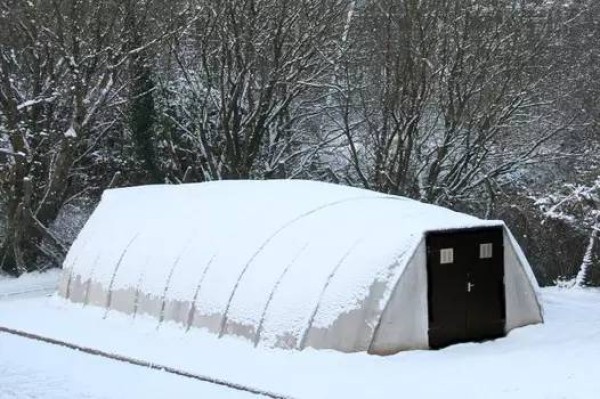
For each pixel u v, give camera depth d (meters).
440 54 26.52
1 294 19.61
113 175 27.62
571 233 21.97
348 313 11.91
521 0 27.69
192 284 13.84
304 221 13.74
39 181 24.36
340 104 28.61
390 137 25.81
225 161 25.94
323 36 26.69
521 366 11.02
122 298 15.02
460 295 12.74
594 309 16.31
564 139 30.03
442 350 12.30
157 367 11.82
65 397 10.43
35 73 24.03
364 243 12.55
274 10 25.58
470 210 27.75
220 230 14.49
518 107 27.36
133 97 25.00
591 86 31.64
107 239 16.38
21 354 12.78
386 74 26.27
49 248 23.98
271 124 27.58
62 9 22.95
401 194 25.55
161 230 15.49
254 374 11.12
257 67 25.78
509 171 28.00
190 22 24.84
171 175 27.39
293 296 12.38
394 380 10.56
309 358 11.70
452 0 26.67
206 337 13.16
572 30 32.31
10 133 23.03
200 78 27.36
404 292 12.13
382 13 27.56
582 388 9.79
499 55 26.94
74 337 13.77
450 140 26.20
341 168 29.27
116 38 23.39
